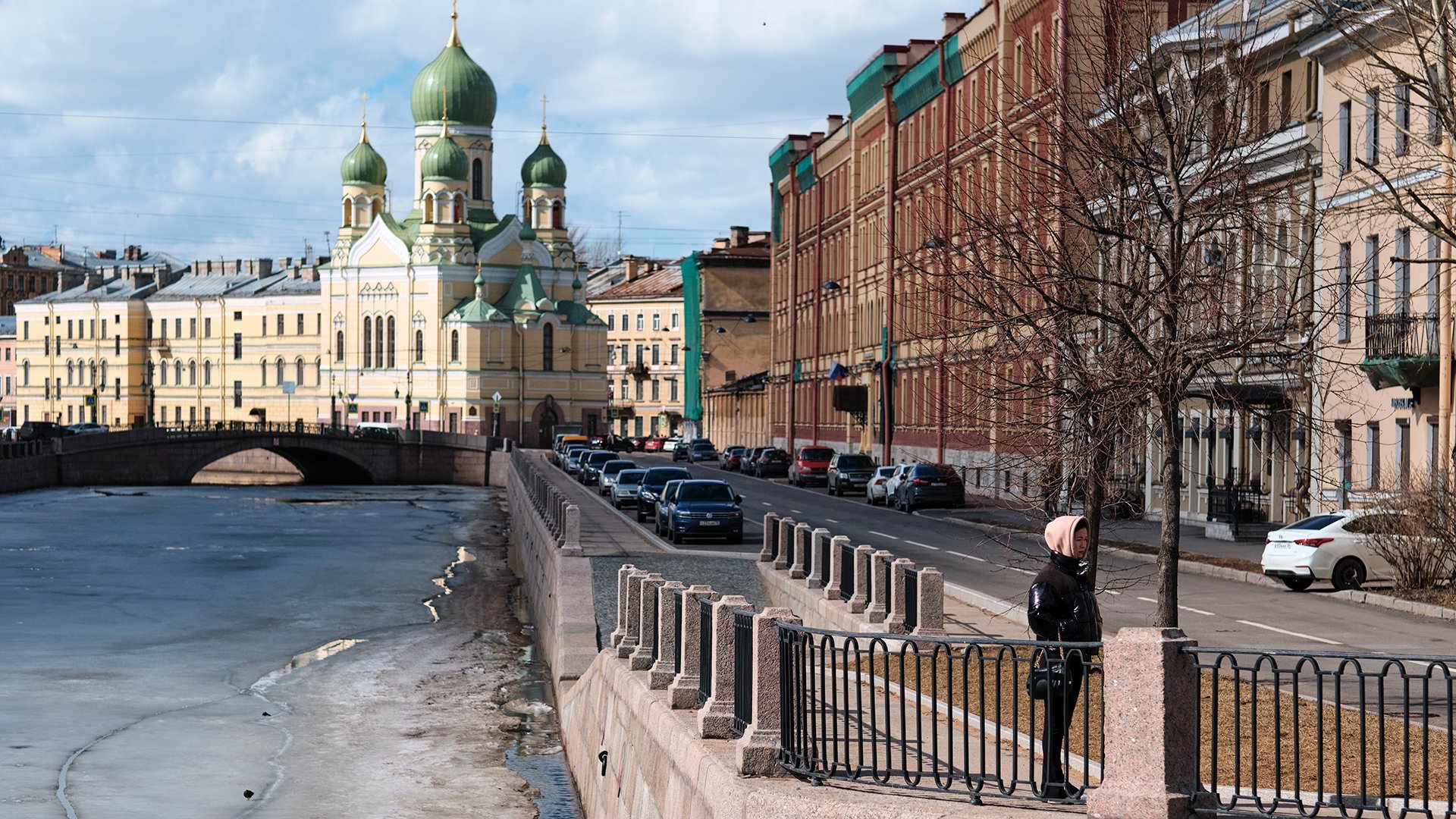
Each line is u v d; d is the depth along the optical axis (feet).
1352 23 70.54
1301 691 60.08
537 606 134.21
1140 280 63.82
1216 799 32.71
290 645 120.06
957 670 64.49
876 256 263.90
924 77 225.76
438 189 508.12
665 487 167.53
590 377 523.29
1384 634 81.76
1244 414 69.97
